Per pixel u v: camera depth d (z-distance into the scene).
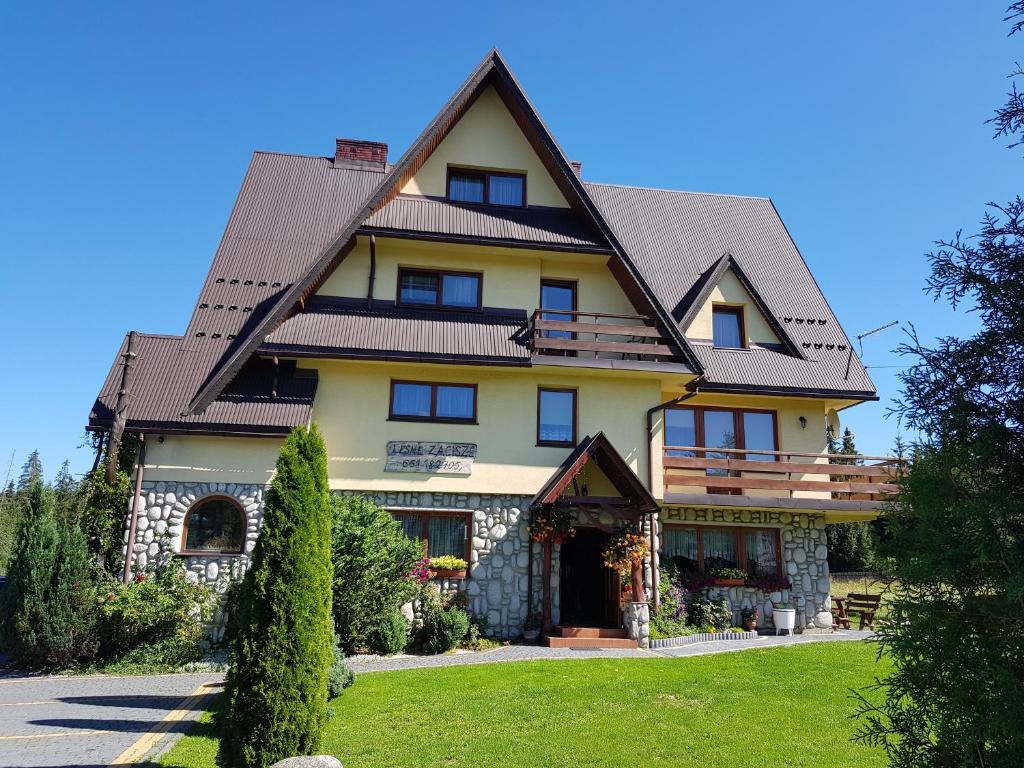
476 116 20.88
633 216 24.38
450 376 18.80
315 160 23.88
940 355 5.66
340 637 15.29
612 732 9.63
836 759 8.63
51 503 14.88
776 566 20.53
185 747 9.25
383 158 24.20
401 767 8.54
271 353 17.31
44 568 14.23
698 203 25.83
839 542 39.72
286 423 16.98
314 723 8.01
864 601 21.25
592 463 18.81
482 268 19.86
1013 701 4.87
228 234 21.02
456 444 18.31
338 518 15.46
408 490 17.89
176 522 16.53
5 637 14.22
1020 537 5.01
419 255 19.59
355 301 19.00
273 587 8.10
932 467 5.61
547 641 16.89
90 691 12.47
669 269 22.98
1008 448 5.26
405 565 16.11
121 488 16.52
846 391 20.77
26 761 8.69
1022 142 5.54
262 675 7.89
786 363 21.23
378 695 11.51
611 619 17.94
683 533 20.44
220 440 17.06
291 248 20.92
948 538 5.29
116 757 8.88
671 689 11.74
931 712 5.47
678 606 18.64
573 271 20.55
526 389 18.98
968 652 5.24
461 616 16.19
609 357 19.67
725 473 21.08
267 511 8.40
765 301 21.75
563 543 19.09
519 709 10.66
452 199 20.22
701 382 19.78
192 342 18.42
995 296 5.42
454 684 12.14
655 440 19.23
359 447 17.97
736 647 16.42
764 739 9.36
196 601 15.45
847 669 13.31
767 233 25.50
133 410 16.73
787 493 20.70
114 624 14.68
